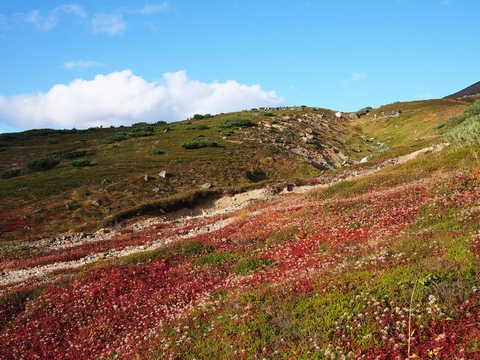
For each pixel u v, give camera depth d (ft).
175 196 167.84
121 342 45.83
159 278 65.16
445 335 28.68
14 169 224.33
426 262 39.91
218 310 45.80
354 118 431.43
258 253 68.59
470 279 34.47
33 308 58.13
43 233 140.46
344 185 112.57
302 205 96.94
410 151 186.70
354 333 32.63
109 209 165.99
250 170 225.15
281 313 39.24
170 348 39.11
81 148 292.61
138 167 220.84
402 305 33.96
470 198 61.72
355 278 41.73
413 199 72.69
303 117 389.19
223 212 151.12
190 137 299.99
